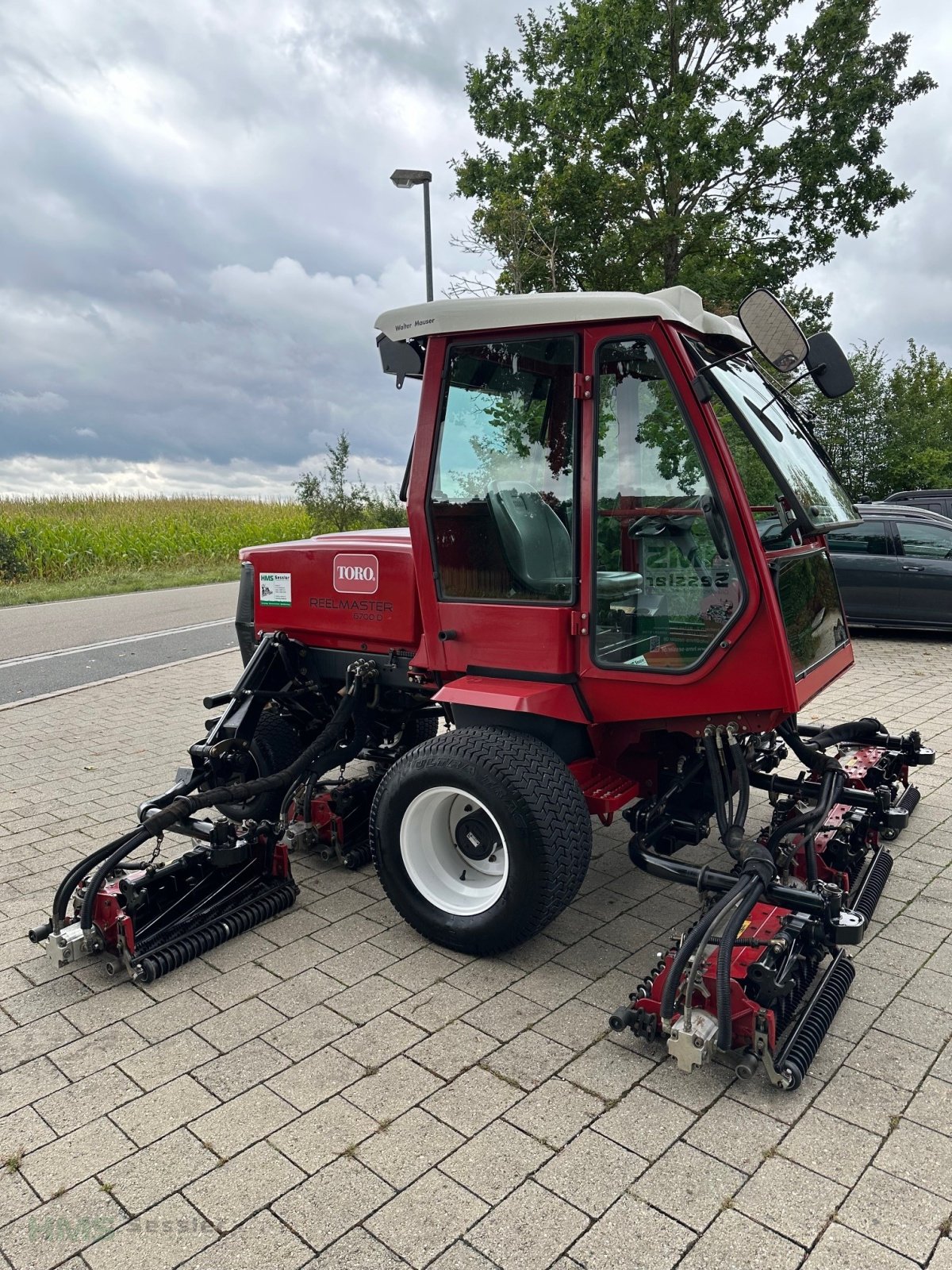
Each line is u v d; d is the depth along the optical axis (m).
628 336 3.25
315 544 4.57
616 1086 2.81
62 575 20.80
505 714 3.76
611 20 16.30
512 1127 2.63
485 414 3.65
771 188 17.45
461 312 3.54
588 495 3.39
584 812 3.40
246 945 3.74
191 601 16.20
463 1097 2.77
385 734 5.14
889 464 25.50
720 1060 2.89
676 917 3.95
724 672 3.24
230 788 3.98
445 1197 2.37
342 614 4.45
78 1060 2.99
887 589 10.22
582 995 3.33
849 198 17.33
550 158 17.83
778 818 3.80
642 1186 2.40
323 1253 2.20
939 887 4.18
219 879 3.90
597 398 3.35
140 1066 2.95
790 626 3.42
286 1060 2.97
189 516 28.58
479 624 3.71
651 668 3.36
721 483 3.13
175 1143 2.59
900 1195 2.35
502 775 3.34
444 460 3.75
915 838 4.73
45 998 3.38
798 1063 2.72
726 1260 2.16
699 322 3.48
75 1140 2.62
